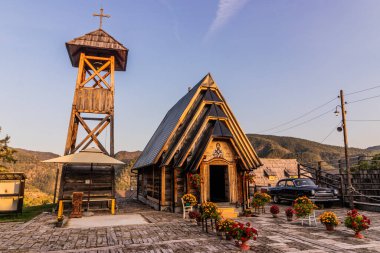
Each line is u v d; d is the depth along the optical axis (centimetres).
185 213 1341
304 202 1180
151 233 953
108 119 1934
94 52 2084
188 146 1535
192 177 1458
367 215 1454
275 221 1248
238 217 1389
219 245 788
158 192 1681
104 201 1711
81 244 799
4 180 1365
